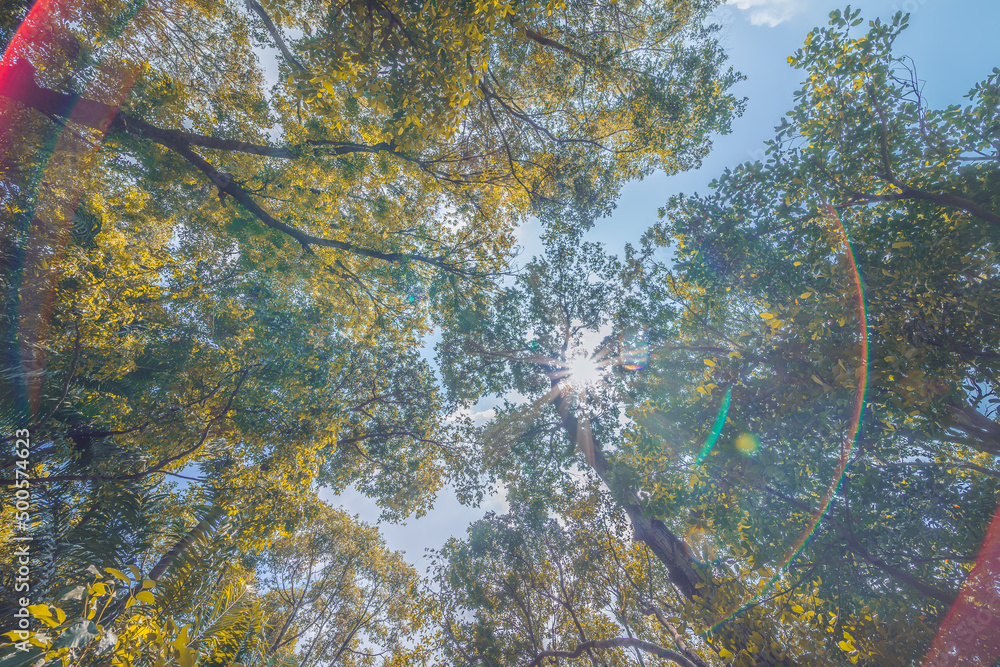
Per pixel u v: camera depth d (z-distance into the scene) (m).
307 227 12.41
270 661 6.75
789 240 6.82
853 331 4.71
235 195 9.98
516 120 12.32
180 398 8.00
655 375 8.91
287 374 9.79
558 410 12.63
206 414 8.15
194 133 10.20
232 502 7.71
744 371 5.59
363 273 13.25
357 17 6.25
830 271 5.70
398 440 13.91
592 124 12.56
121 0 8.61
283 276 12.15
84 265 6.45
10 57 6.95
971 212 5.34
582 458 11.93
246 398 8.57
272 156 10.09
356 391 12.79
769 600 5.04
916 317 4.70
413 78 6.45
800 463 5.29
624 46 11.62
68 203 7.82
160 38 10.02
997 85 5.47
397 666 13.73
